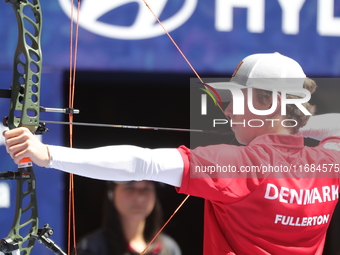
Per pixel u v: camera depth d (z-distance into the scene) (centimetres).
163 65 1195
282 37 1248
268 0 1235
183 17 1196
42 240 659
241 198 566
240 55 1230
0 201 1135
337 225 1313
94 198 1207
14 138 539
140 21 1174
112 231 1188
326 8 1261
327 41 1268
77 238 1191
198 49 1210
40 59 664
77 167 539
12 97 644
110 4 1157
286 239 584
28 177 663
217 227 609
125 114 1258
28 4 669
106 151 546
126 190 1191
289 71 620
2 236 1138
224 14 1216
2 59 1094
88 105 1216
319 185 595
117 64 1170
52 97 1152
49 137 1174
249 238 583
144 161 547
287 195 569
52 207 1189
